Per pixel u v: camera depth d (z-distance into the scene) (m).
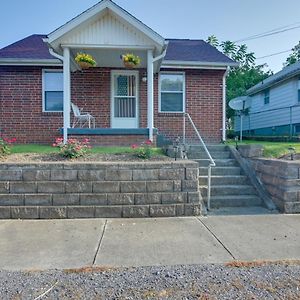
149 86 9.09
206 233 4.66
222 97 11.99
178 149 7.20
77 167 5.65
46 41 8.70
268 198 6.39
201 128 11.93
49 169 5.62
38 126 11.53
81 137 8.84
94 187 5.65
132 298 2.83
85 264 3.56
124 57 8.94
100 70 11.50
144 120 11.67
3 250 3.98
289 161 6.07
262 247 4.08
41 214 5.54
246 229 4.85
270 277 3.23
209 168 6.20
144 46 9.04
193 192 5.76
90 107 11.50
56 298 2.83
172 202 5.73
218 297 2.84
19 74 11.47
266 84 19.34
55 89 11.60
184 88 11.88
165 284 3.09
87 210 5.59
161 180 5.74
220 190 6.61
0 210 5.50
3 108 11.44
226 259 3.70
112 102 11.56
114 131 8.90
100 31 8.93
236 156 7.67
